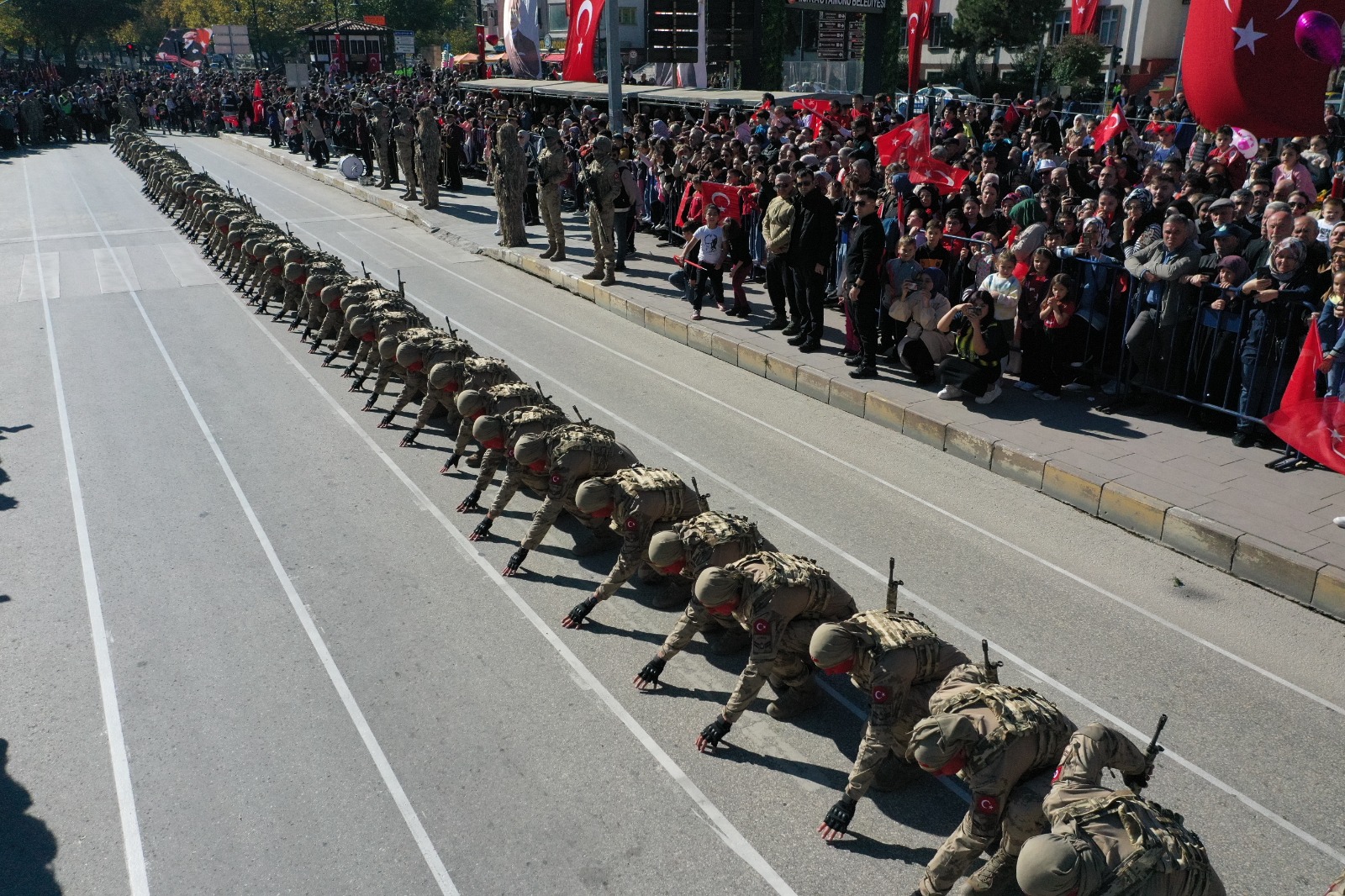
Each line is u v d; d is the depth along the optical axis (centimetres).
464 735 598
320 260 1441
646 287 1571
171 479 967
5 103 4347
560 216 1750
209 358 1352
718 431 1054
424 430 1087
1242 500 798
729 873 494
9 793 557
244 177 3130
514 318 1516
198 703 632
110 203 2655
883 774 548
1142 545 796
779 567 567
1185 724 584
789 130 1753
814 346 1216
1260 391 882
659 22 2686
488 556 813
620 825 527
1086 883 363
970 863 495
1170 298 930
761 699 638
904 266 1069
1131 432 947
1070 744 421
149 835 527
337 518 880
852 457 979
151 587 770
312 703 630
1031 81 4159
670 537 606
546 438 763
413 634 703
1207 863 379
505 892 485
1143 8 4194
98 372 1306
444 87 4341
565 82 3088
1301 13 999
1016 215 1141
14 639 705
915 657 499
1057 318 989
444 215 2250
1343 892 367
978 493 895
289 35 9169
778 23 3086
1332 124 1580
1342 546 723
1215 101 1057
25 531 865
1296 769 548
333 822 532
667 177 1823
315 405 1166
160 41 11138
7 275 1875
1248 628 679
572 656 678
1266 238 911
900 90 4378
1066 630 681
